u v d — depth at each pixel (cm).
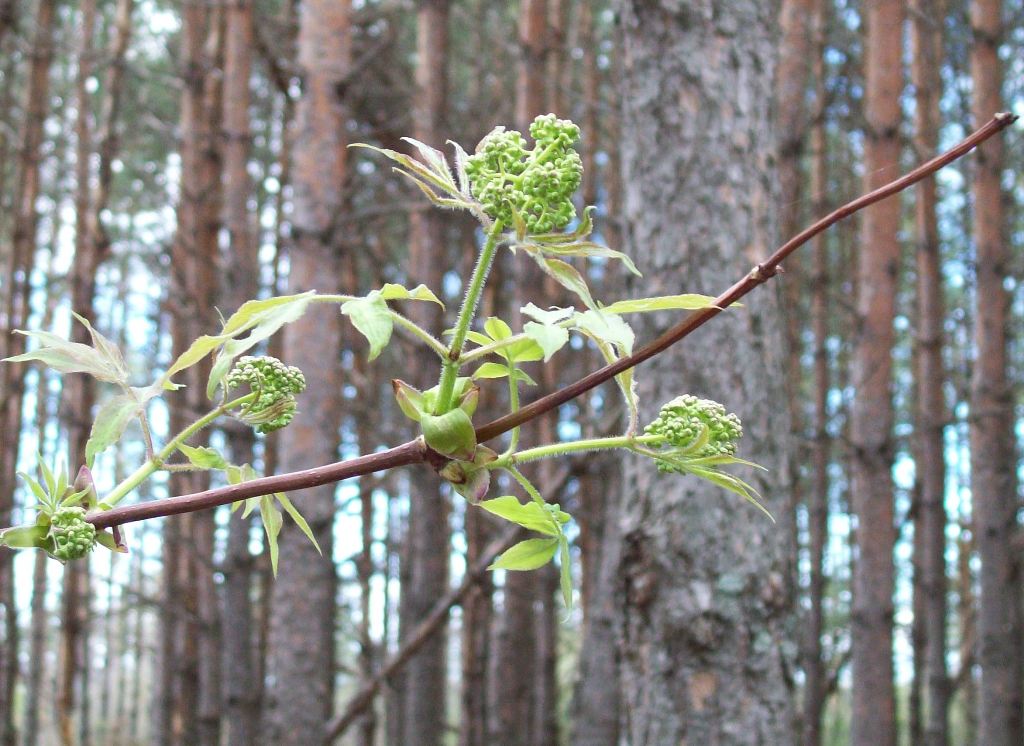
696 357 296
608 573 567
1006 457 757
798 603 335
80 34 926
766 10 318
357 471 102
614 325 99
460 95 1074
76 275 789
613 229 675
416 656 776
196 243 746
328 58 495
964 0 841
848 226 975
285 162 972
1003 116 93
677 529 292
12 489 764
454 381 102
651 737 289
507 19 998
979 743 696
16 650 841
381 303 97
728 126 305
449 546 1057
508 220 96
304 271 484
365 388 846
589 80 895
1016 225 952
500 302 974
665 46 310
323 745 474
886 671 622
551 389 794
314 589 476
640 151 312
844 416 985
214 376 99
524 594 893
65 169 976
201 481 815
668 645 289
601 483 883
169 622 962
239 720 618
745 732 281
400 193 928
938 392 785
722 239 300
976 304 702
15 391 777
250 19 624
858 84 835
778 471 298
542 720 903
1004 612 693
